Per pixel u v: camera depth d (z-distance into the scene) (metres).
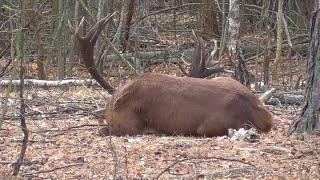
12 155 11.41
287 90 21.42
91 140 12.73
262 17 25.39
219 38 32.53
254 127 13.15
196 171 10.12
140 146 11.93
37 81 21.28
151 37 31.94
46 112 16.27
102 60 24.81
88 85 21.86
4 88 19.67
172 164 10.23
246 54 30.09
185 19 35.81
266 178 9.77
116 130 13.37
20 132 13.52
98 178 9.92
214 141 12.33
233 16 19.88
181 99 13.18
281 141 12.05
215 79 13.64
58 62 24.78
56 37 24.66
